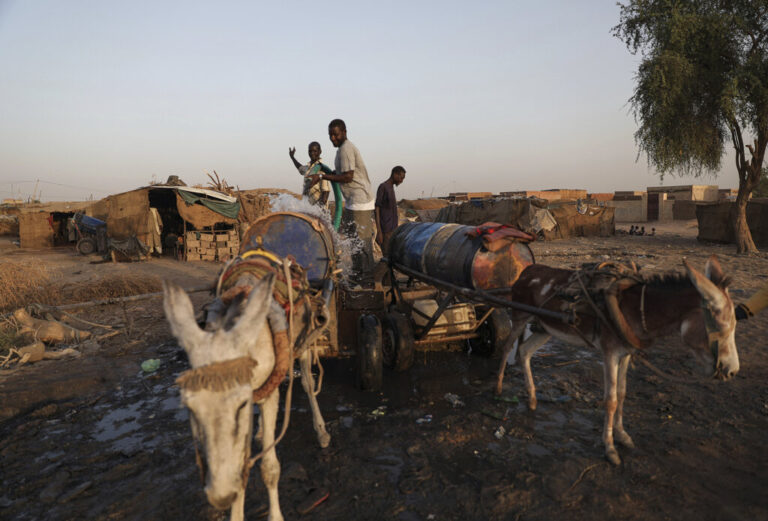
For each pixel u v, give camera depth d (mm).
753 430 4531
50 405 5277
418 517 3395
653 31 19219
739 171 19422
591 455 4160
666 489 3654
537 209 27188
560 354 7164
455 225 6441
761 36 18125
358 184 6953
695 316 3639
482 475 3879
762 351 6770
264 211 21172
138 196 19078
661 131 19688
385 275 7555
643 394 5488
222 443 2199
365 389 5625
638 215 45500
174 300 2402
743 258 17391
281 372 2791
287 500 3592
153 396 5633
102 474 3975
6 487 3838
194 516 3426
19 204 41500
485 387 5789
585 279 4250
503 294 5371
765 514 3332
